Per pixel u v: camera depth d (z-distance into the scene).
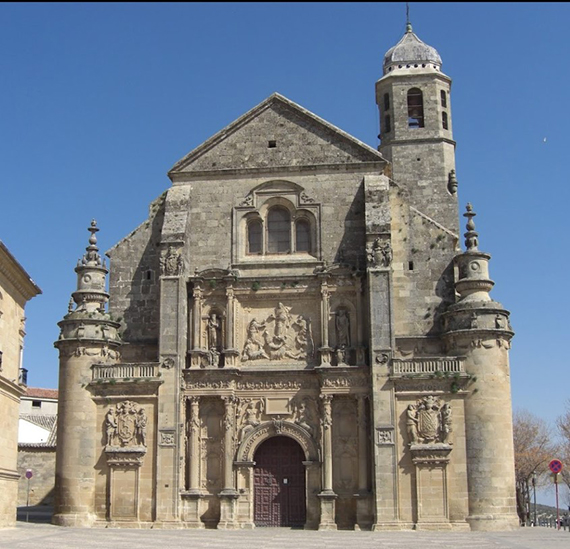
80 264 60.34
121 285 60.84
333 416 56.38
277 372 57.28
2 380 48.78
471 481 53.16
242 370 57.53
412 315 58.16
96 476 55.84
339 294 58.16
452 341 55.59
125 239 61.50
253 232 60.81
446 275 58.59
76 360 56.97
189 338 58.75
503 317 55.50
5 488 50.19
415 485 53.38
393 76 73.31
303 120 61.53
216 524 55.78
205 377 57.09
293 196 60.44
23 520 61.94
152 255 61.12
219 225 60.53
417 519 52.88
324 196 60.09
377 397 54.50
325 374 56.22
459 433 53.91
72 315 57.81
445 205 70.50
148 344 59.44
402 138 72.00
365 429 55.41
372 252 56.53
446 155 71.94
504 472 53.41
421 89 73.19
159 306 58.44
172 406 55.91
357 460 55.56
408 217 59.72
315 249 59.59
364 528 53.94
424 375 54.31
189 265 59.78
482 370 54.41
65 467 55.81
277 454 57.62
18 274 51.72
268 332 58.56
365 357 56.66
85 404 56.41
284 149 61.16
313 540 44.03
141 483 55.25
